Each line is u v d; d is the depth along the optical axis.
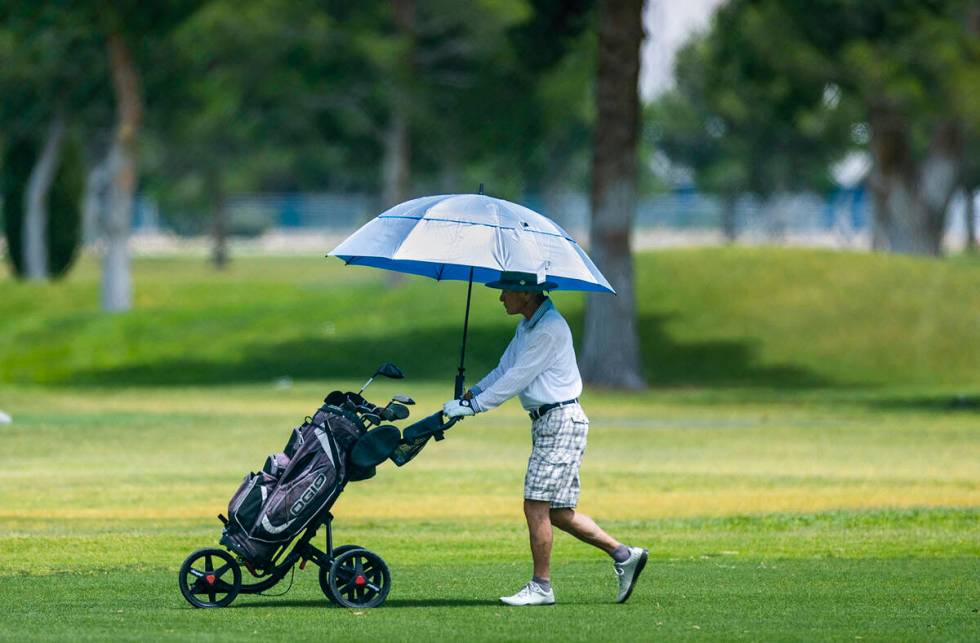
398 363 117.06
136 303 168.50
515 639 24.05
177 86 151.25
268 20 144.88
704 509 46.66
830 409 88.75
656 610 27.31
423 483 53.66
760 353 116.12
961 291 125.44
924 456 64.06
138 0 134.25
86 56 148.75
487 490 51.62
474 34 168.00
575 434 27.66
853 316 121.75
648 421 80.88
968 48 127.12
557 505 27.80
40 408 85.56
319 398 94.69
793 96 141.00
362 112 179.12
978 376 111.44
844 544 38.22
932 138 148.25
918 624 25.75
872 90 127.81
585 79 171.38
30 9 131.50
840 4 125.81
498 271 29.14
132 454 62.62
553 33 117.56
